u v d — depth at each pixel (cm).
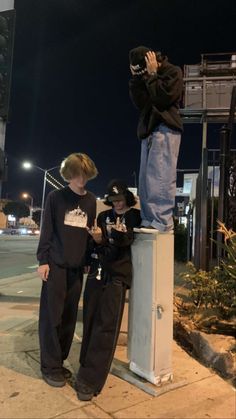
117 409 318
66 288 374
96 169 381
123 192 367
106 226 369
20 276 1282
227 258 540
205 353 410
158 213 351
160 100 346
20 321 584
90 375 338
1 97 718
